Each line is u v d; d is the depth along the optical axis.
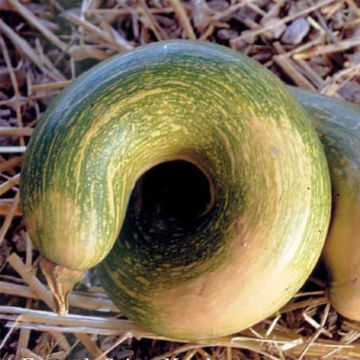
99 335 0.94
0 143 1.04
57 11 1.13
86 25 1.11
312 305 0.92
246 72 0.80
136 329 0.91
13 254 0.97
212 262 0.80
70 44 1.11
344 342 0.93
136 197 0.86
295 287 0.81
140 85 0.78
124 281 0.84
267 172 0.78
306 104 0.90
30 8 1.13
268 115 0.79
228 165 0.79
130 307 0.84
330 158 0.87
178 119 0.78
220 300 0.80
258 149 0.78
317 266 0.92
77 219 0.75
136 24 1.12
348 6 1.12
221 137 0.79
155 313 0.83
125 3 1.12
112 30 1.10
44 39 1.12
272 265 0.79
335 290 0.88
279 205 0.78
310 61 1.10
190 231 0.83
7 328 0.95
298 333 0.93
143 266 0.83
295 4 1.12
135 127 0.77
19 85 1.09
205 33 1.11
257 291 0.80
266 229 0.78
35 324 0.93
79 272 0.78
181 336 0.85
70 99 0.78
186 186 0.86
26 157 0.78
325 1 1.12
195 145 0.80
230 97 0.78
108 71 0.79
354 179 0.86
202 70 0.79
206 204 0.85
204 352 0.92
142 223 0.85
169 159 0.82
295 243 0.79
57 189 0.75
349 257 0.85
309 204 0.79
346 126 0.88
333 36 1.10
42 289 0.96
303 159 0.79
